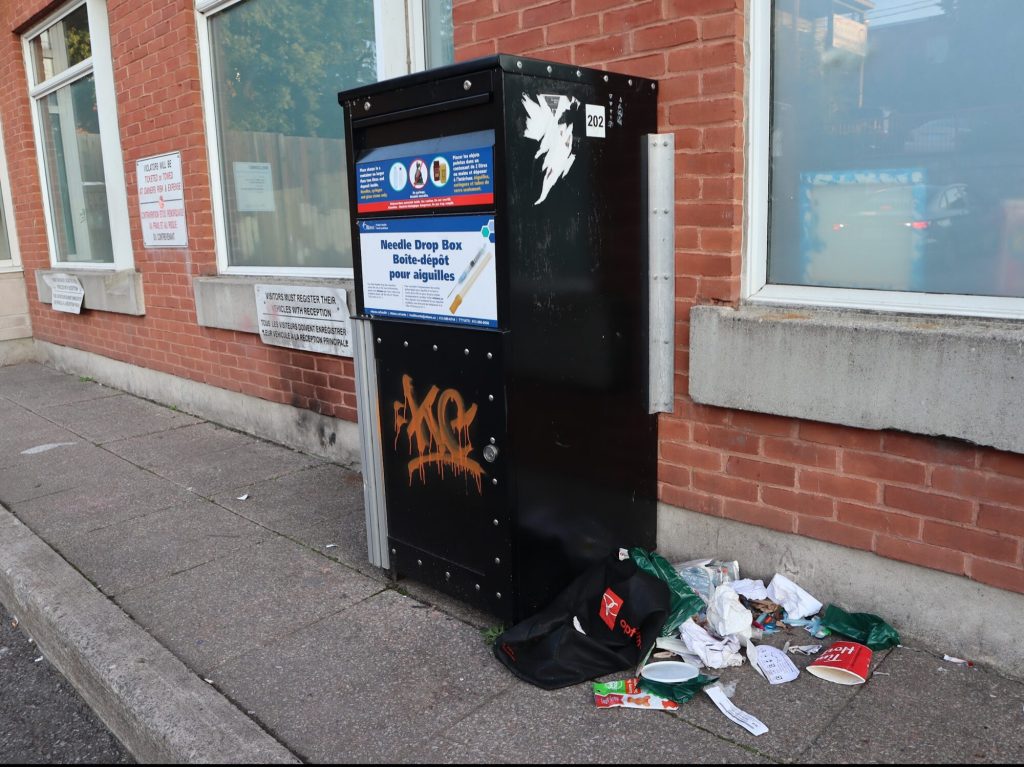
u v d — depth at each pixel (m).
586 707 2.61
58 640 3.22
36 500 4.74
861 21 2.85
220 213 6.04
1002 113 2.61
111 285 7.28
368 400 3.35
